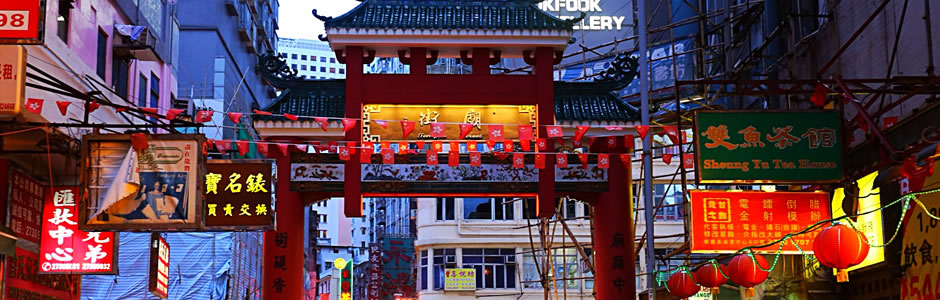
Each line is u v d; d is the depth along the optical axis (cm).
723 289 1867
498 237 4147
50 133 1673
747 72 2419
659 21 3338
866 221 1474
